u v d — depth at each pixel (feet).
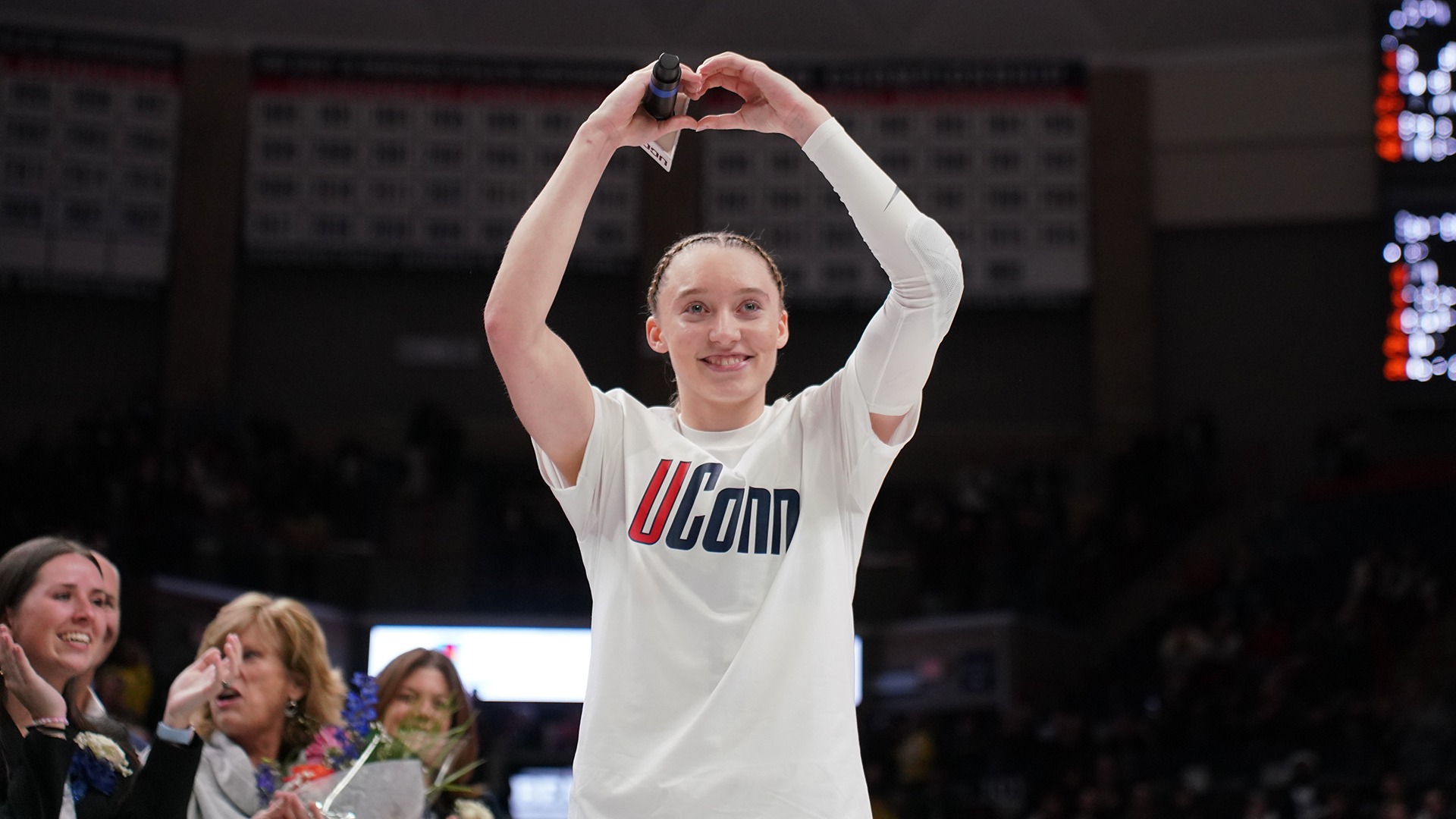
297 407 76.23
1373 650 57.52
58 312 74.33
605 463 9.24
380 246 77.36
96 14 76.43
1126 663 64.03
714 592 8.77
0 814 10.87
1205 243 78.07
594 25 79.92
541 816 57.36
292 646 13.91
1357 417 72.95
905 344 9.07
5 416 72.54
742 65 9.47
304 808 11.57
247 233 76.54
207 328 74.90
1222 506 70.85
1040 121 79.15
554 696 60.75
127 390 74.28
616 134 9.23
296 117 77.61
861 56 80.64
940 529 68.95
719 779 8.17
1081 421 77.56
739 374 9.35
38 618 12.10
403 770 13.10
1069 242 78.28
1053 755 54.24
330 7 78.64
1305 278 76.79
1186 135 78.64
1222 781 51.26
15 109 74.13
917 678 64.54
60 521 60.64
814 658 8.54
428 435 70.13
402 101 78.33
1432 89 71.46
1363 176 76.48
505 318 8.77
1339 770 50.08
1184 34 78.84
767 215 78.13
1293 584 66.74
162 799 11.14
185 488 64.85
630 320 77.15
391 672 15.48
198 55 77.20
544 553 65.51
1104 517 70.74
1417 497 66.18
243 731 13.56
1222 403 76.54
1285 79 77.92
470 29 79.56
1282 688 54.24
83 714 12.53
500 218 78.28
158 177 75.87
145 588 54.65
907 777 55.36
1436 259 70.38
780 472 9.18
